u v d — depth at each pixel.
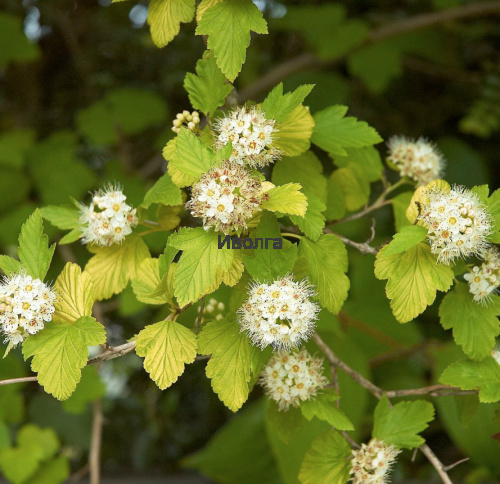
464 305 0.59
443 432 1.06
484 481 0.90
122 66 1.19
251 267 0.55
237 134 0.55
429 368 0.97
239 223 0.53
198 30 0.55
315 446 0.59
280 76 1.03
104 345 0.55
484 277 0.58
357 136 0.62
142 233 0.62
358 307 0.93
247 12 0.56
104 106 1.00
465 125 1.02
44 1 1.12
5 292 0.54
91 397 0.82
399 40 1.08
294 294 0.54
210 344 0.56
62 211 0.61
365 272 0.94
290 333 0.54
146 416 1.12
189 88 0.59
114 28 1.17
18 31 1.00
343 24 1.02
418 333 0.92
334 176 0.66
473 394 0.63
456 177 1.04
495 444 0.84
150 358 0.55
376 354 0.93
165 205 0.61
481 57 1.15
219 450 0.90
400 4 1.17
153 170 1.01
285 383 0.59
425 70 1.12
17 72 1.17
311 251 0.57
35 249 0.57
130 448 1.12
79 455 1.07
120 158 1.01
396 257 0.56
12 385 0.87
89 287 0.57
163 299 0.57
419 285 0.56
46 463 0.85
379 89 1.04
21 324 0.54
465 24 1.12
